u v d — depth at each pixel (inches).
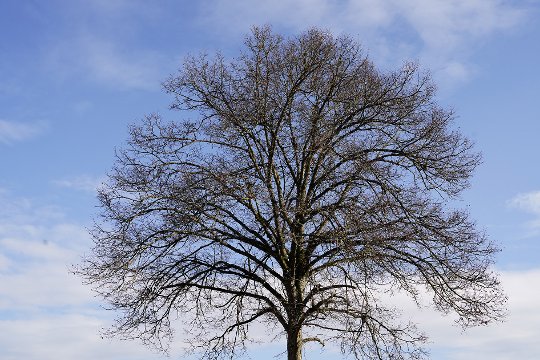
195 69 978.7
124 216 926.4
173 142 968.9
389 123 971.9
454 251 927.7
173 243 924.0
